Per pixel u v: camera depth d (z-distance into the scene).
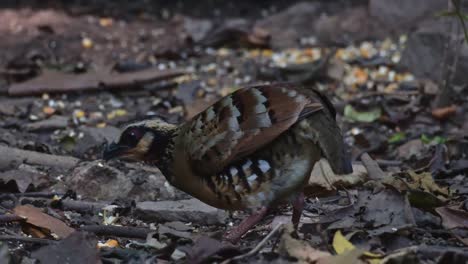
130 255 8.46
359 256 7.84
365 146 12.66
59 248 8.30
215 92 15.24
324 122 8.25
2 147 11.75
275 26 18.28
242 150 8.27
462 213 9.38
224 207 8.73
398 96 14.47
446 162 11.67
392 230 8.73
